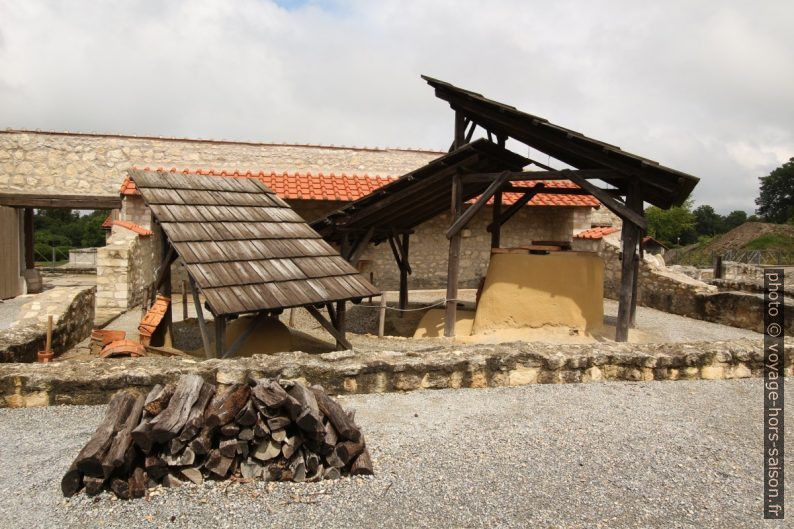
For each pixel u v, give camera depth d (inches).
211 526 118.2
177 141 577.0
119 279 430.3
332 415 144.2
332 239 445.4
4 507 123.7
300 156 601.3
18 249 565.0
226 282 256.5
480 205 343.9
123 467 129.9
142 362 207.0
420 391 214.7
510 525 121.0
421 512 125.3
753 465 154.6
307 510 125.3
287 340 320.2
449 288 358.3
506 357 223.9
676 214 1768.0
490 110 326.0
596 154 305.4
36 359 263.6
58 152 560.4
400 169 628.7
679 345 250.1
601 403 204.1
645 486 140.6
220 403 138.6
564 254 355.6
